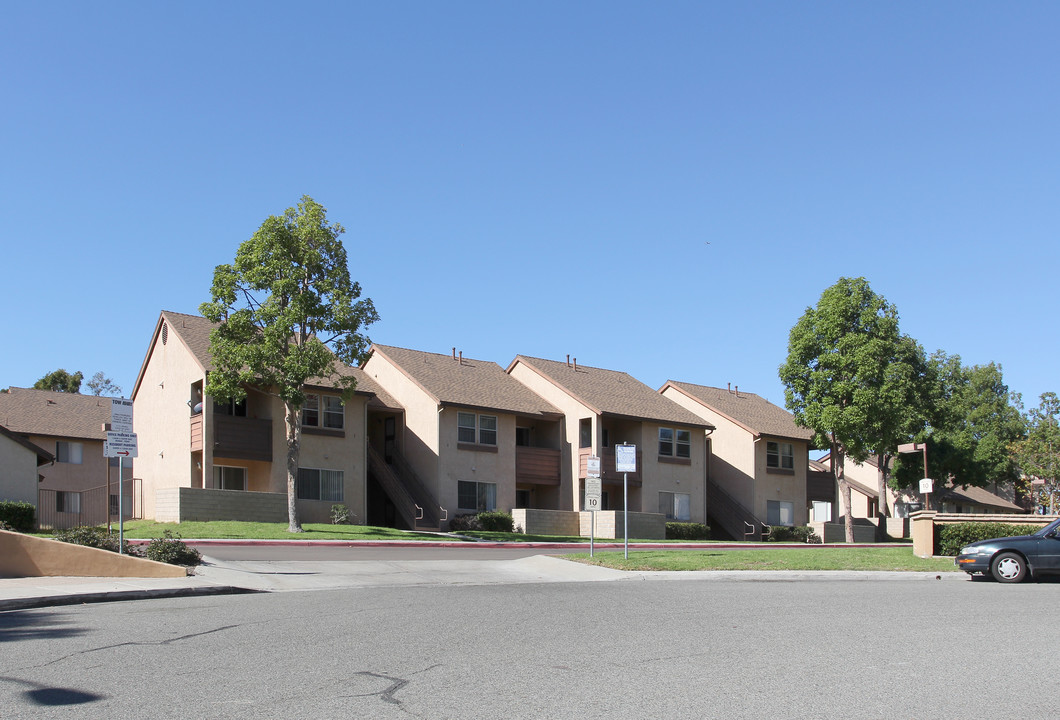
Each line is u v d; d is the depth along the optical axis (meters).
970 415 65.50
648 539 40.59
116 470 42.34
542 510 40.81
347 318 31.33
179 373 36.59
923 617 13.14
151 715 7.37
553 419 44.91
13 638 10.75
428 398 40.88
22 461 32.09
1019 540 18.98
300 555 24.19
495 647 10.50
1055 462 61.75
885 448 45.69
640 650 10.41
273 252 31.05
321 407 37.84
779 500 51.12
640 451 45.81
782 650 10.47
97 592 14.59
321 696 8.06
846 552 26.00
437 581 19.44
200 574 18.16
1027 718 7.66
